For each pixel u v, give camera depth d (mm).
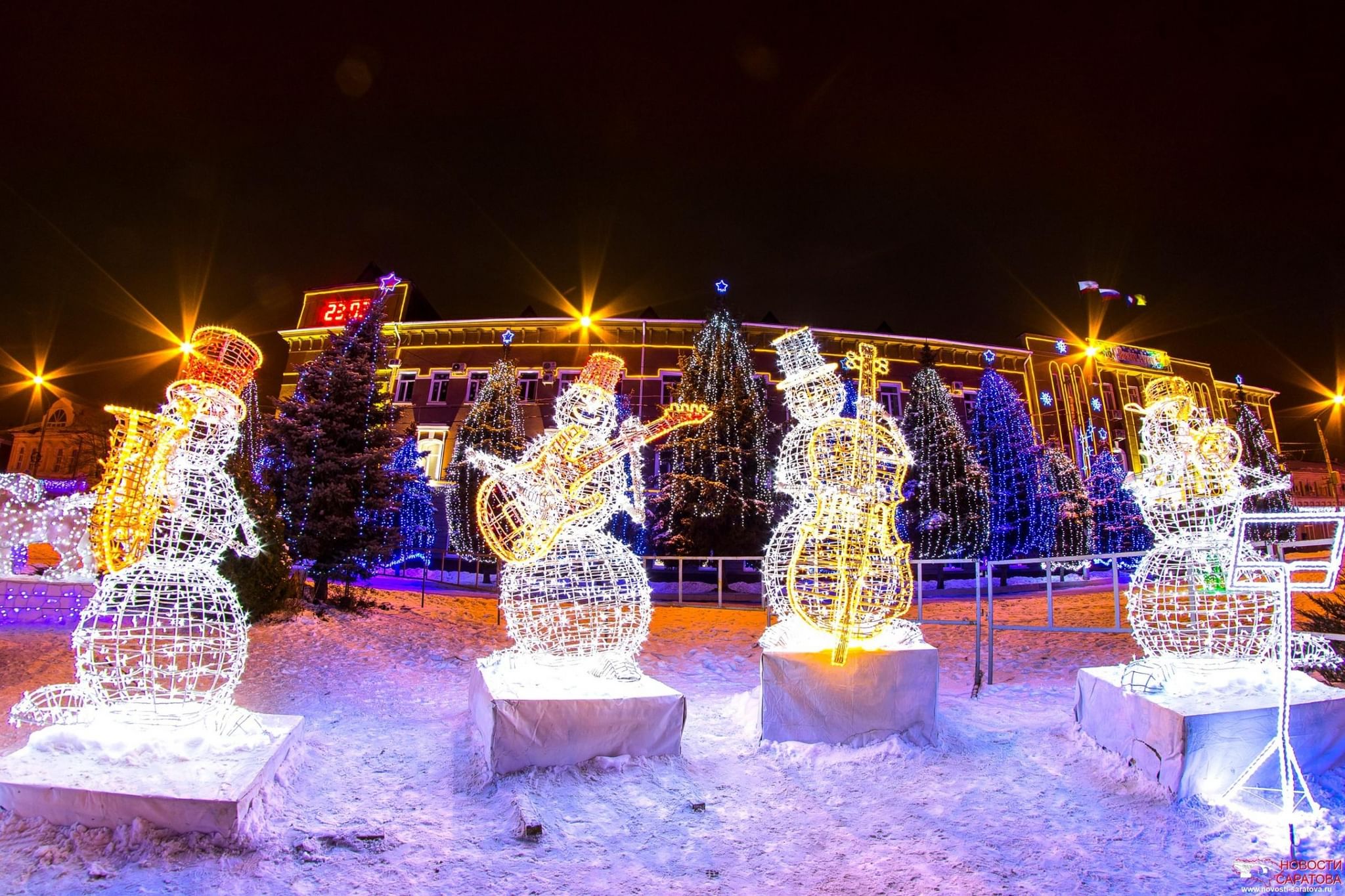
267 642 8414
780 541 5855
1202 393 36031
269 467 12805
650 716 4664
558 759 4461
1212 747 4117
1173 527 5020
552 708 4477
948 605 14422
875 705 5102
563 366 29141
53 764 3693
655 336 29656
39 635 8430
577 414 5305
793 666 5086
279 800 3887
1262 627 5074
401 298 30391
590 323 29391
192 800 3428
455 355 29516
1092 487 26219
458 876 3338
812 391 5512
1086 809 4109
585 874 3395
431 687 7027
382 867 3387
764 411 20781
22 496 9984
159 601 4145
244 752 3977
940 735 5273
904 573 5316
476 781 4379
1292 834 3496
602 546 5363
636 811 4059
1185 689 4559
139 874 3172
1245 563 3982
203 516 4148
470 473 21172
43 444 34688
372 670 7582
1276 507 21281
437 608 12867
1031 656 8516
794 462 5480
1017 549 22312
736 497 19172
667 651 9500
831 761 4812
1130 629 6176
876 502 5219
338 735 5324
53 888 3057
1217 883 3301
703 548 19266
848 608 5062
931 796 4320
